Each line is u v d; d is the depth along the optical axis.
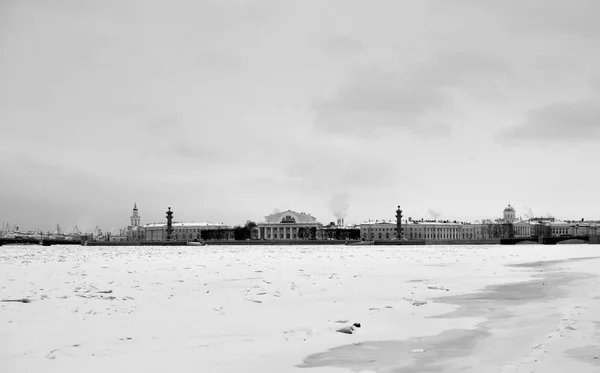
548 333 30.30
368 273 64.31
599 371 22.25
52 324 31.41
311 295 44.06
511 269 71.94
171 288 47.56
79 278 55.59
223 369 23.61
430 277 59.91
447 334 30.38
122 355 25.41
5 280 52.28
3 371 22.81
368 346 27.81
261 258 99.75
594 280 56.72
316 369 23.92
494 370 23.55
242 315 35.09
